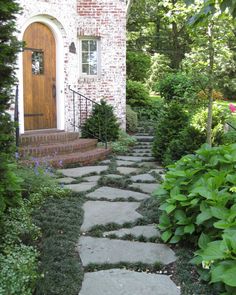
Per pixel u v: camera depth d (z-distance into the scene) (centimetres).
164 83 1534
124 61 1116
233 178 367
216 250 276
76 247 378
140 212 481
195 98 789
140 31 2581
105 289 300
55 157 777
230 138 802
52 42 933
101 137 1002
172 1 774
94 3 1067
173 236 382
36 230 392
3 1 334
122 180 641
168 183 414
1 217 352
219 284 290
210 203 341
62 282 303
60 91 946
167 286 305
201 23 334
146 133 1226
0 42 349
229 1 281
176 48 2498
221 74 751
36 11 875
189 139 738
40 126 916
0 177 345
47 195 529
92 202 527
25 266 297
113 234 409
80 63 1082
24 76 877
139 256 358
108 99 1102
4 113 357
